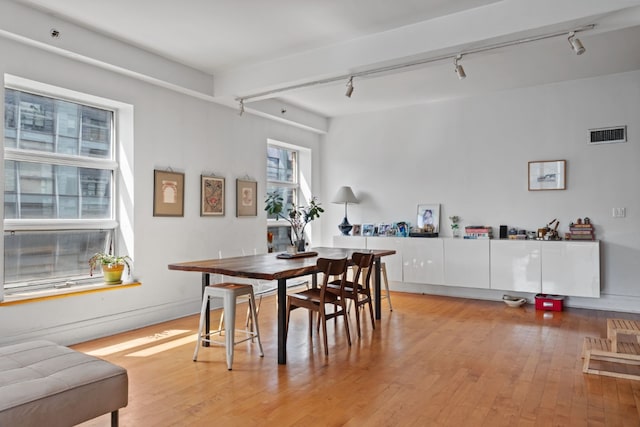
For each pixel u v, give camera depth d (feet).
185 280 16.07
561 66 15.58
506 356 11.32
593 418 7.87
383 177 22.02
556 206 17.61
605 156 16.67
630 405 8.39
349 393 8.98
